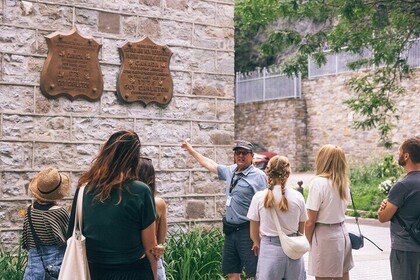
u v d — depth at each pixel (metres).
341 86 28.22
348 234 7.04
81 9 9.34
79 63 9.24
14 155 8.83
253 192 7.71
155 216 4.70
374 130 26.59
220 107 10.57
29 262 5.98
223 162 10.57
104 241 4.59
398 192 5.90
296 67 19.83
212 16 10.52
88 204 4.62
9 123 8.80
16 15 8.86
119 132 4.78
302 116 29.89
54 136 9.10
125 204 4.56
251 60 36.06
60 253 5.94
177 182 10.12
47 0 9.08
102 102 9.49
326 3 16.23
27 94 8.92
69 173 9.20
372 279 9.95
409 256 5.86
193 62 10.33
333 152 6.86
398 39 16.50
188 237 9.35
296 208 6.46
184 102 10.23
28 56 8.93
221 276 8.59
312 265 6.89
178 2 10.19
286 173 6.52
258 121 31.89
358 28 16.48
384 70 17.16
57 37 9.06
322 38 16.77
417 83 24.61
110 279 4.62
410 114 24.83
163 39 10.05
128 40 9.72
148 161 5.68
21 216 8.83
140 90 9.76
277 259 6.43
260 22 16.61
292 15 16.44
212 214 10.43
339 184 6.82
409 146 5.98
